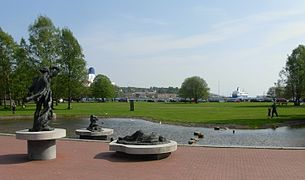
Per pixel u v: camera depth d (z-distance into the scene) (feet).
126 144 46.62
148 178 35.37
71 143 59.72
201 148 54.49
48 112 47.01
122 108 229.45
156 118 138.72
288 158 46.14
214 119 129.80
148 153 44.19
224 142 75.41
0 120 137.28
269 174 37.35
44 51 213.66
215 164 42.39
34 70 209.26
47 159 44.98
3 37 212.84
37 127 46.01
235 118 134.51
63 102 382.42
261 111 185.37
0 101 248.11
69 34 219.41
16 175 36.68
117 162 43.50
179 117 142.41
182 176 36.29
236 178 35.58
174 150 47.09
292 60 278.87
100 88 445.78
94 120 78.54
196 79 453.99
